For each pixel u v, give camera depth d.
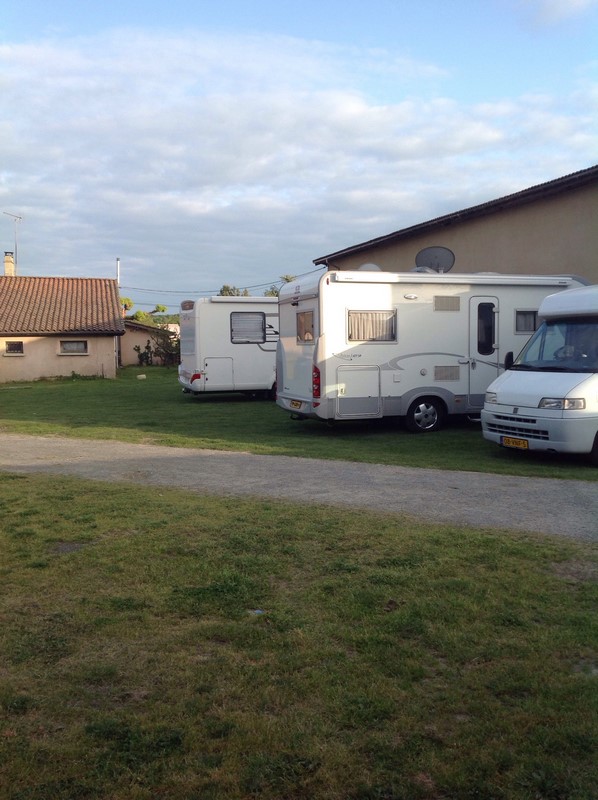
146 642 4.23
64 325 33.81
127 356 44.47
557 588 5.00
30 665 3.96
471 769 3.02
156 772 3.02
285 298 14.29
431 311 13.41
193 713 3.46
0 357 33.00
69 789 2.91
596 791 2.88
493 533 6.32
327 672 3.84
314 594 4.92
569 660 3.96
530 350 11.35
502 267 17.97
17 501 7.67
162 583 5.17
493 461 10.39
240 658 4.03
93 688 3.71
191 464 10.19
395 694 3.61
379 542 6.04
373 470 9.51
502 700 3.56
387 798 2.87
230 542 6.07
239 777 2.99
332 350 12.87
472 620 4.47
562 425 9.77
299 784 2.95
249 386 20.55
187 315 21.09
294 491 8.18
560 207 16.23
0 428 14.83
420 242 20.78
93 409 19.16
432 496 7.85
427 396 13.57
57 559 5.71
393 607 4.69
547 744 3.18
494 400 10.80
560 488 8.28
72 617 4.59
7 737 3.27
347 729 3.33
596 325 10.65
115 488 8.38
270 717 3.42
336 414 13.00
